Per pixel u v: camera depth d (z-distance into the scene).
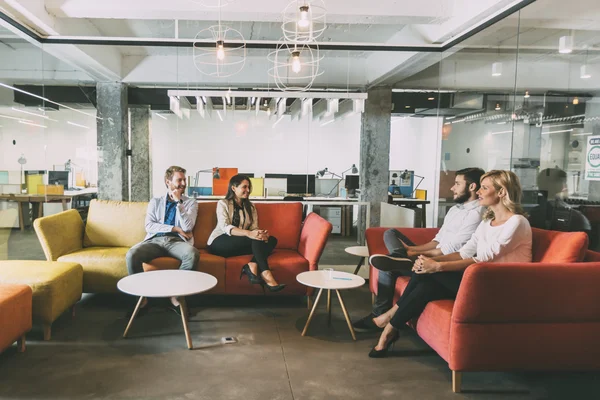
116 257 3.57
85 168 9.05
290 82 6.04
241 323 3.27
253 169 6.16
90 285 3.54
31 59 5.93
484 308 2.18
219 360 2.61
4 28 4.06
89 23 5.04
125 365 2.52
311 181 6.05
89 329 3.08
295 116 6.11
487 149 4.70
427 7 3.90
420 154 6.98
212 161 6.18
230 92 5.02
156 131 6.26
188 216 3.82
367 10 3.83
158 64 6.07
